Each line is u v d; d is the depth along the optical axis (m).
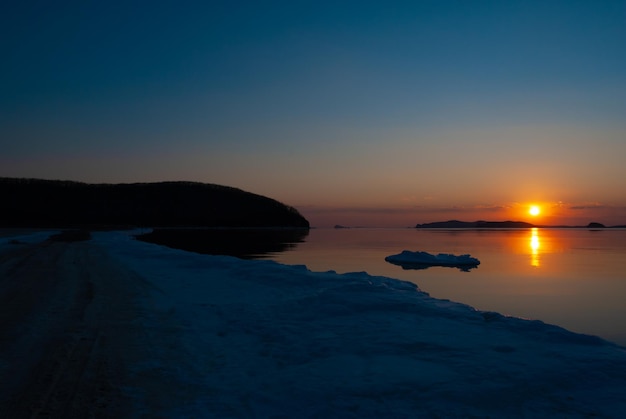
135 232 82.12
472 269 26.06
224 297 11.16
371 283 11.21
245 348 6.91
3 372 5.73
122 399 4.93
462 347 6.25
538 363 5.52
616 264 29.80
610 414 4.30
